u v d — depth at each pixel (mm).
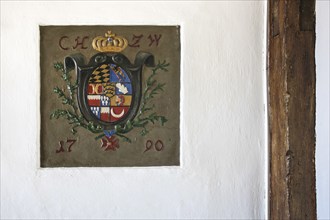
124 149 3070
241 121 3068
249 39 3068
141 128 3076
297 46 2721
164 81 3078
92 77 3070
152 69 3068
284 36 2730
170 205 3049
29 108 3045
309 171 2723
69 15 3051
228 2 3064
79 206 3039
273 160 2939
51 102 3068
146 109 3074
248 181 3068
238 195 3062
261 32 3078
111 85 3068
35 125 3043
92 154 3066
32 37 3045
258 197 3070
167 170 3047
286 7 2717
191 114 3057
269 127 3020
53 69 3068
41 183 3033
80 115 3068
